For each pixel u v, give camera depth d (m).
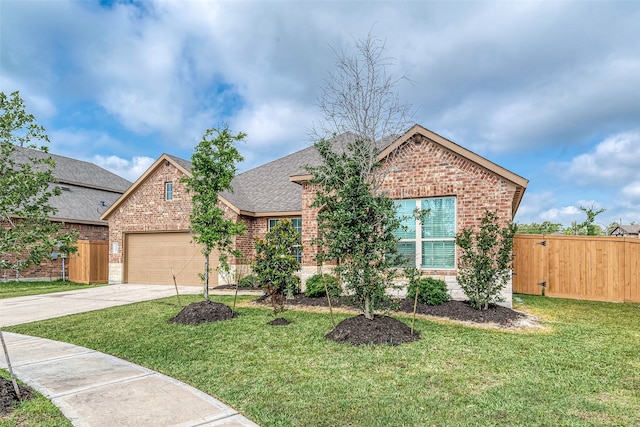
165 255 18.33
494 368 5.80
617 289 12.34
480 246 9.97
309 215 13.65
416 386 5.12
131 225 18.92
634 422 4.16
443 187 11.40
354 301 8.17
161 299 12.84
